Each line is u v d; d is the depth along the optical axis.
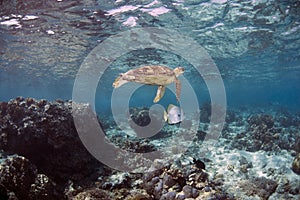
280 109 34.53
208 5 14.35
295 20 16.84
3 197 5.93
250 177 9.77
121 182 8.13
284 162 11.61
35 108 9.48
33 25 16.67
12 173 6.50
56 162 8.84
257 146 13.89
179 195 6.59
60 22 16.20
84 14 14.92
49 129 9.01
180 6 14.30
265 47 23.84
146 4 13.81
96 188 8.02
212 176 9.79
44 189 6.87
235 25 17.78
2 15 14.77
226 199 6.70
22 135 8.70
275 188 8.83
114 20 16.06
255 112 32.22
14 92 61.22
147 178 7.99
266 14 15.80
